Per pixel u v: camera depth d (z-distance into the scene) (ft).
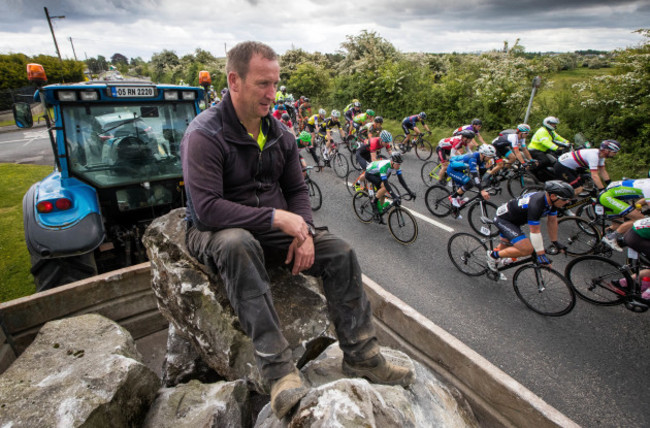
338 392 4.17
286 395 4.33
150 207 14.17
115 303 9.93
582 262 17.17
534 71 40.47
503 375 6.86
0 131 66.69
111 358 5.85
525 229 21.88
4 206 26.35
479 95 42.57
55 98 11.95
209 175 4.82
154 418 5.75
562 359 12.23
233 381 6.33
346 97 65.26
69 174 12.70
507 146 27.14
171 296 7.07
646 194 16.87
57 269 12.01
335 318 5.47
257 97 4.77
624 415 10.21
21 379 5.45
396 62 57.67
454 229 22.44
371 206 23.35
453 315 14.61
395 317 8.71
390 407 4.50
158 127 13.82
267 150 5.42
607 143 20.20
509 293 15.98
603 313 14.57
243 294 4.71
